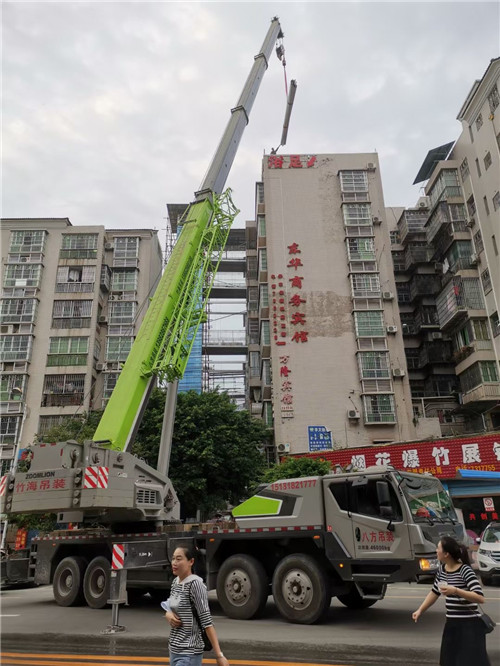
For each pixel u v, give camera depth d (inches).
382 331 1393.9
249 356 1763.0
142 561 408.2
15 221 1673.2
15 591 639.8
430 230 1614.2
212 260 665.6
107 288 1644.9
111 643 289.6
